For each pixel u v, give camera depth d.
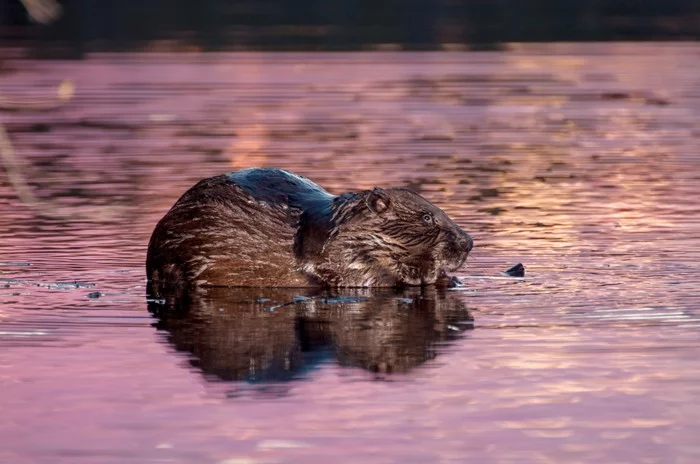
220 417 24.42
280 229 37.72
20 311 33.56
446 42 138.75
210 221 37.56
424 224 37.41
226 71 112.25
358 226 37.31
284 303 35.09
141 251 42.72
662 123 81.94
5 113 86.62
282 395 25.86
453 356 28.72
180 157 66.50
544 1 179.50
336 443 22.95
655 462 22.03
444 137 74.69
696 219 48.38
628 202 52.69
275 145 70.75
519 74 110.38
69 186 57.19
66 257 41.56
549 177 59.88
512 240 44.12
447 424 23.94
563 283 37.00
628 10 173.50
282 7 173.75
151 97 95.00
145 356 28.94
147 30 148.00
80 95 95.62
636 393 25.70
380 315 33.31
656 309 33.19
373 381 26.81
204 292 36.72
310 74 110.12
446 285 37.16
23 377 27.14
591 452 22.50
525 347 29.34
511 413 24.55
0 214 50.16
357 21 158.38
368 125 79.94
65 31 148.12
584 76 109.06
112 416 24.48
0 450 22.69
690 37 144.12
